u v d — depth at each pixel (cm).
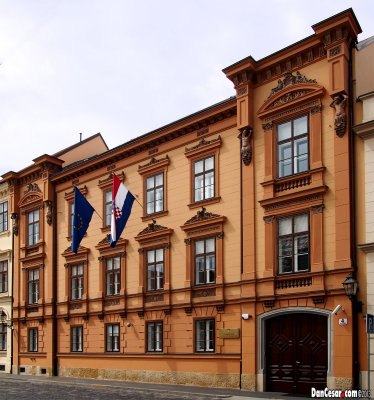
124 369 2466
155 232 2402
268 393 1827
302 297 1808
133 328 2458
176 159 2400
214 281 2147
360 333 1652
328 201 1795
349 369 1645
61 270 2955
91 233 2797
